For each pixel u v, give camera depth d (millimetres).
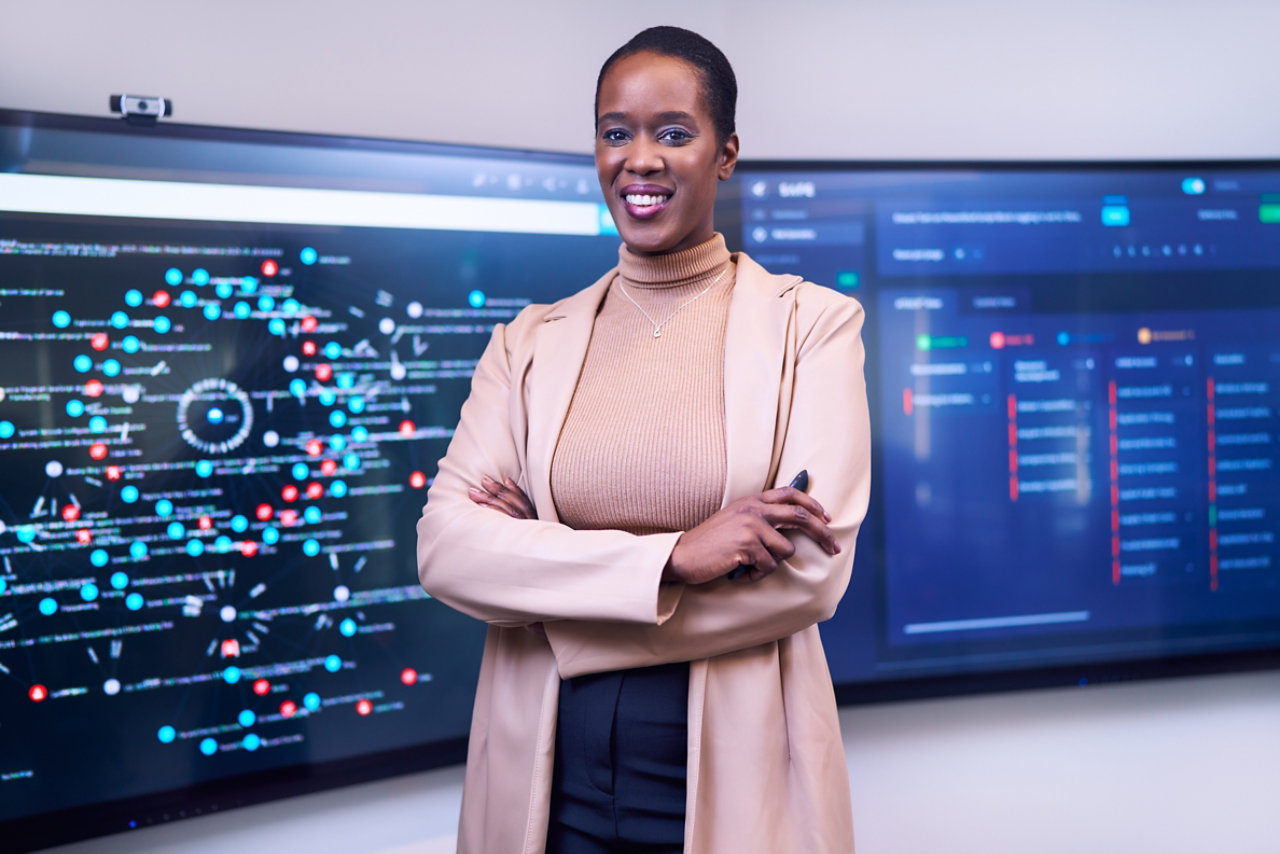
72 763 1751
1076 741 2400
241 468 1903
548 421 1206
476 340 2119
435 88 2299
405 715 2055
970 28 2570
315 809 2057
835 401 1145
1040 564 2348
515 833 1172
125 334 1796
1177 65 2580
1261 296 2412
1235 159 2395
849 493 1116
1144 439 2379
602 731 1112
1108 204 2365
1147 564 2379
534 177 2168
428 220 2074
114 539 1786
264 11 2148
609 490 1152
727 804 1102
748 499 1066
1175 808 2377
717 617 1081
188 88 2078
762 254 2268
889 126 2543
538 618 1111
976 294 2332
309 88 2191
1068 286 2355
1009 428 2340
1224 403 2400
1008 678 2334
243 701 1905
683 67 1149
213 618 1878
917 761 2342
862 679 2293
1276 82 2600
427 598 2080
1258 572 2410
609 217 2234
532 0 2375
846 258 2297
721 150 1208
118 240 1792
